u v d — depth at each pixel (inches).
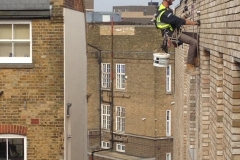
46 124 677.3
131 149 1868.8
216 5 453.4
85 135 900.6
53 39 670.5
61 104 674.8
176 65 1307.8
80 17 821.9
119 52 1873.8
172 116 1823.3
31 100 674.8
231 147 371.9
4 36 679.7
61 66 673.0
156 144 1822.1
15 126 676.1
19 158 681.6
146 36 1819.6
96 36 1903.3
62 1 666.8
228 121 387.5
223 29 414.9
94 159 1843.0
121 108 1891.0
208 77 557.0
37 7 663.8
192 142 743.7
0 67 671.1
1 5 665.6
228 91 388.5
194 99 741.9
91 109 1924.2
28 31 677.9
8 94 674.2
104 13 2389.3
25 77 673.6
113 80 1898.4
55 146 679.7
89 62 1913.1
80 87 827.4
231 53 374.9
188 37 569.3
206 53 551.2
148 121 1833.2
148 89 1825.8
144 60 1825.8
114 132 1900.8
